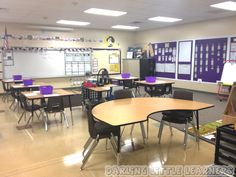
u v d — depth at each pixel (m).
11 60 8.23
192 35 8.41
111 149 3.37
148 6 5.64
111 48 10.42
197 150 3.33
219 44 7.57
